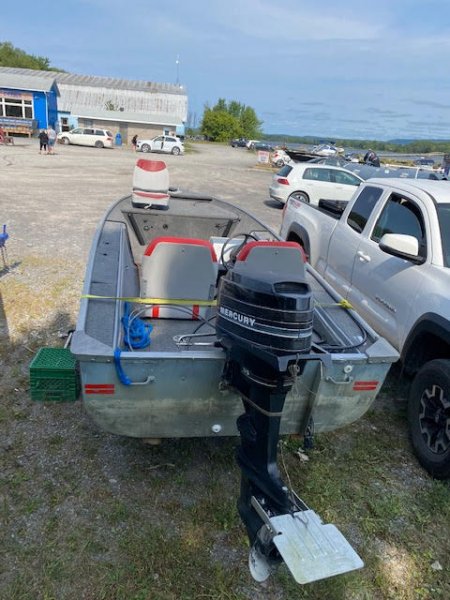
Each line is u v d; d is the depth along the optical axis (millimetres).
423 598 2486
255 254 2707
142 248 5180
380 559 2666
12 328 4758
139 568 2459
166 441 3373
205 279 3174
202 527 2736
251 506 2273
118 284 3166
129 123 45188
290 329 2150
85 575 2398
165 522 2744
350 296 4672
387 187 4672
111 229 4375
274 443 2227
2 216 9523
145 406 2545
